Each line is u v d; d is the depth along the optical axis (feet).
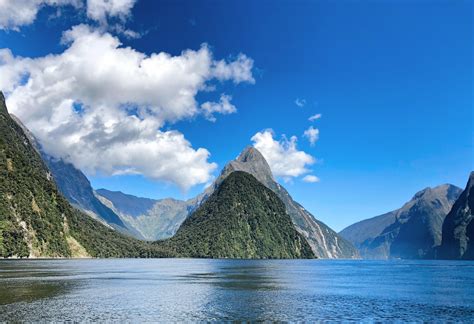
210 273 530.68
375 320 205.67
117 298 261.65
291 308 235.61
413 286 381.60
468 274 596.70
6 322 183.83
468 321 205.67
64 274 433.48
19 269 490.90
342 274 578.25
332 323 197.16
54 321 187.42
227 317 207.21
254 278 452.35
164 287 332.60
